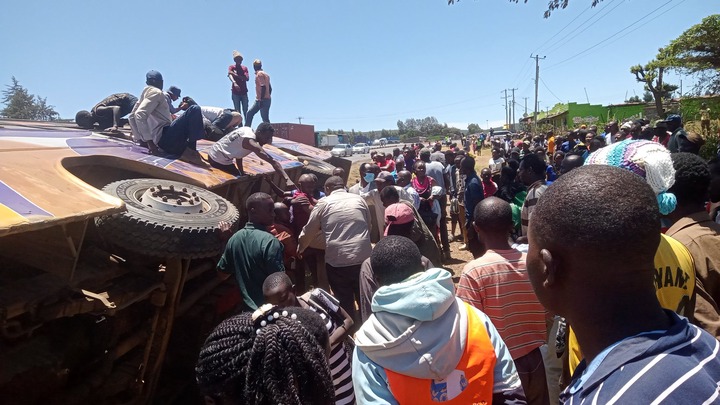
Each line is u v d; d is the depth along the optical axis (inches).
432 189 297.0
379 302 75.2
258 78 457.1
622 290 45.3
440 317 73.7
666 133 349.7
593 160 101.9
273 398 51.3
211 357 55.3
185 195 169.0
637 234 44.0
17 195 108.4
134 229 138.3
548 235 48.7
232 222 163.5
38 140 187.2
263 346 53.5
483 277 104.8
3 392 100.2
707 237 90.0
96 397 129.3
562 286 48.7
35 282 113.0
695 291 82.7
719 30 737.6
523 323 103.5
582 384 45.4
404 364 71.4
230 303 189.8
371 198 239.9
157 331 149.9
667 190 97.7
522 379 102.7
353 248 185.9
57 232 115.4
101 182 197.2
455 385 71.6
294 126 565.3
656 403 38.6
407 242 89.7
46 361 108.8
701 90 786.2
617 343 44.3
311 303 117.1
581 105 1950.1
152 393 154.3
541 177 189.5
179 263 148.4
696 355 41.1
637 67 1009.5
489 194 313.4
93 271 129.2
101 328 132.6
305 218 229.9
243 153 233.5
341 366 112.7
